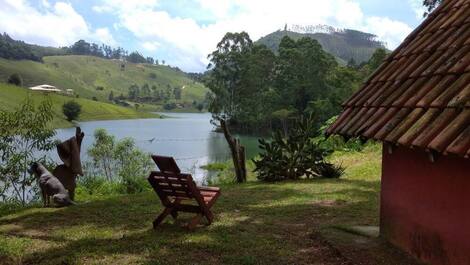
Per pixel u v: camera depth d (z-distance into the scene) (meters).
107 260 5.92
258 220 8.04
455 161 4.75
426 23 6.76
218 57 71.88
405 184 5.78
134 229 7.51
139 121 102.06
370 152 18.05
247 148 40.41
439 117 4.36
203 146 42.12
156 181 7.43
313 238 6.87
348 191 10.84
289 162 13.38
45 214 8.72
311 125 13.89
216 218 8.18
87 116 100.38
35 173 9.92
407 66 6.00
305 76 67.00
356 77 66.62
